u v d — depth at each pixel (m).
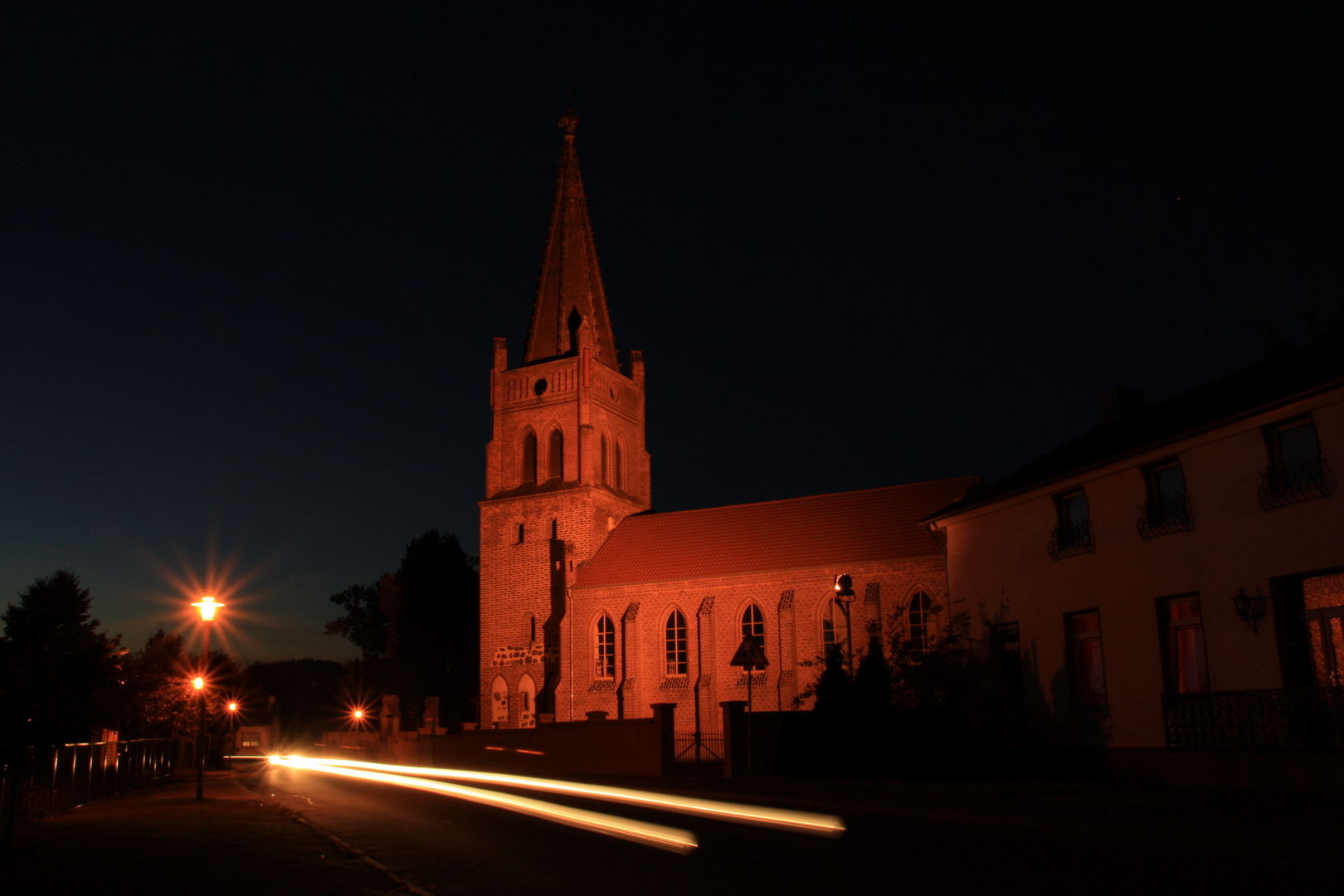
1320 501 22.61
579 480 60.72
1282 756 20.98
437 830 20.42
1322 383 22.16
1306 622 23.11
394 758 56.34
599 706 52.69
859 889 12.53
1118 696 27.98
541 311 66.62
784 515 53.78
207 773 50.06
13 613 38.03
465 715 84.44
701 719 49.62
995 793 23.27
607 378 64.31
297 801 28.64
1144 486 27.59
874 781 27.95
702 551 53.53
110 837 19.38
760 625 50.00
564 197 67.94
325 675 140.88
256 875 14.38
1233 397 26.50
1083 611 29.73
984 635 33.75
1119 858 14.37
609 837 18.52
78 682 19.78
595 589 54.34
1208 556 25.39
